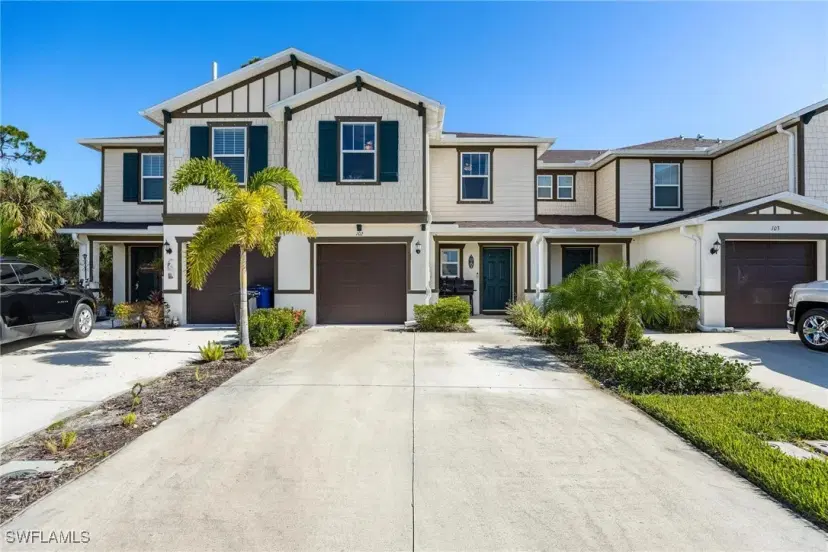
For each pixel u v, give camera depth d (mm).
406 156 12312
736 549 2898
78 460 4113
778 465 3820
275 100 12812
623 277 8203
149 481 3729
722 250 11977
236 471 3896
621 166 15914
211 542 2969
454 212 15023
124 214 15250
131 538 3006
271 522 3182
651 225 15352
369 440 4535
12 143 22359
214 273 12883
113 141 15008
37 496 3510
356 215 12234
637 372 6191
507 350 8953
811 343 9047
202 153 12750
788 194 11781
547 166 17406
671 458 4145
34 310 9219
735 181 14906
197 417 5176
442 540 2994
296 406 5551
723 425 4715
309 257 12367
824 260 11875
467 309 11602
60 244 19250
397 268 12562
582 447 4371
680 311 11617
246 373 7164
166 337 10797
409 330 11523
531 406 5547
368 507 3361
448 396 5945
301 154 12289
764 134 13656
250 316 10141
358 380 6727
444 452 4262
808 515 3225
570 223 16062
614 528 3107
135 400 5574
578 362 7824
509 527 3125
